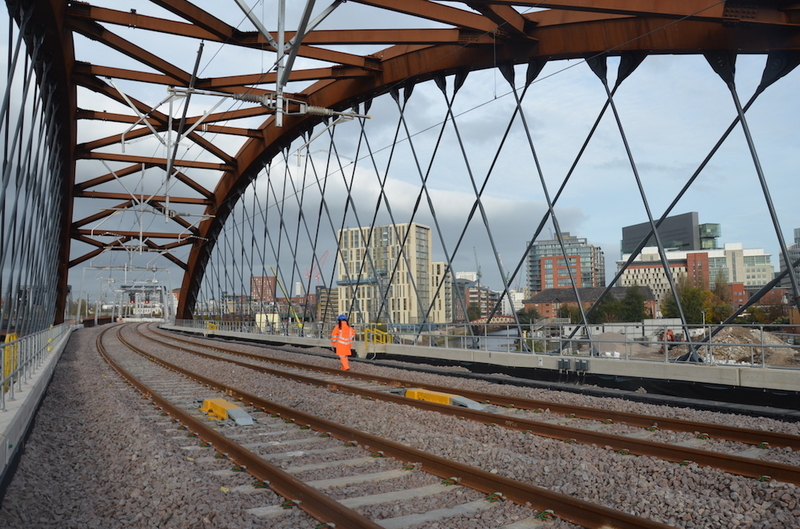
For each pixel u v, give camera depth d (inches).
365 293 2107.5
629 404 486.0
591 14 835.4
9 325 681.6
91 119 1382.9
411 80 1157.7
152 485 271.0
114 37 973.2
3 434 275.6
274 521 226.5
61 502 261.3
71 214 2033.7
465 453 318.7
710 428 362.0
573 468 281.6
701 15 675.4
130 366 935.0
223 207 2262.6
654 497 238.2
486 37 914.1
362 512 234.8
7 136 600.4
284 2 627.5
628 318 1710.1
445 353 894.4
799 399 490.0
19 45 668.7
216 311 2501.2
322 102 1373.0
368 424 410.3
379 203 1245.7
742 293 2709.2
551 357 706.8
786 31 656.4
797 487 244.7
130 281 3838.6
